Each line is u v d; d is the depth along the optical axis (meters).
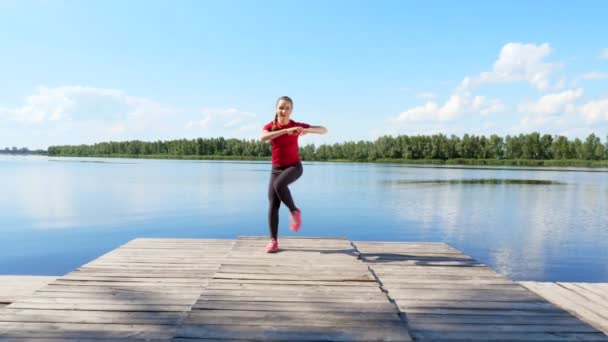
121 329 2.62
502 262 8.70
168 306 3.05
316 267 4.12
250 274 3.85
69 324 2.68
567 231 12.51
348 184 32.84
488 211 17.00
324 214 16.25
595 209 17.67
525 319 2.85
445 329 2.67
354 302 3.11
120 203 19.66
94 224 13.58
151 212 16.56
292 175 4.65
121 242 10.79
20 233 11.96
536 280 7.38
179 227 13.10
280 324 2.68
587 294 4.27
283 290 3.38
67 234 11.86
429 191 26.62
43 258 9.02
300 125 4.72
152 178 37.81
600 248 10.02
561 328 2.70
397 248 5.18
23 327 2.62
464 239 11.23
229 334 2.52
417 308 3.05
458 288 3.54
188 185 30.31
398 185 31.58
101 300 3.15
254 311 2.90
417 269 4.18
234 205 19.08
